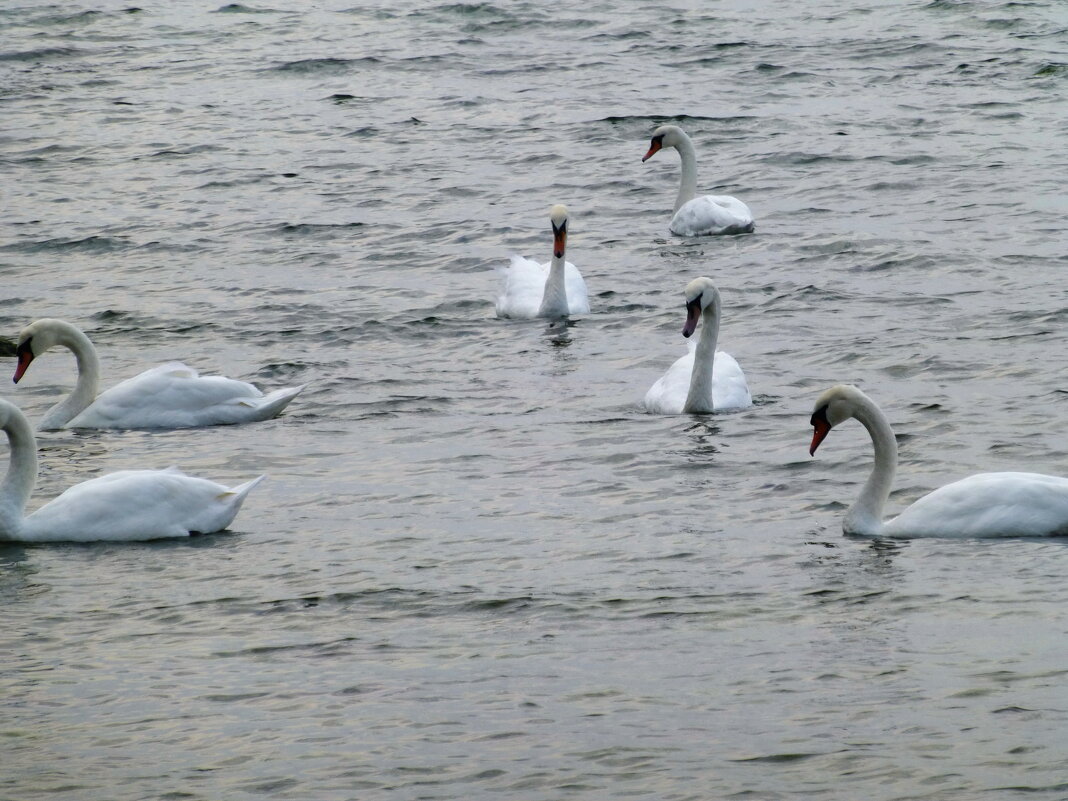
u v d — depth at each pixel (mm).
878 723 10703
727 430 18266
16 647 12500
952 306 23500
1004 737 10422
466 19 52688
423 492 16312
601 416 19141
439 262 27703
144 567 14422
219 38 51062
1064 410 18328
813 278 25672
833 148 35281
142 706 11328
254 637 12594
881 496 14781
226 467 17594
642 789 9906
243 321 24250
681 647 12102
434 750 10516
